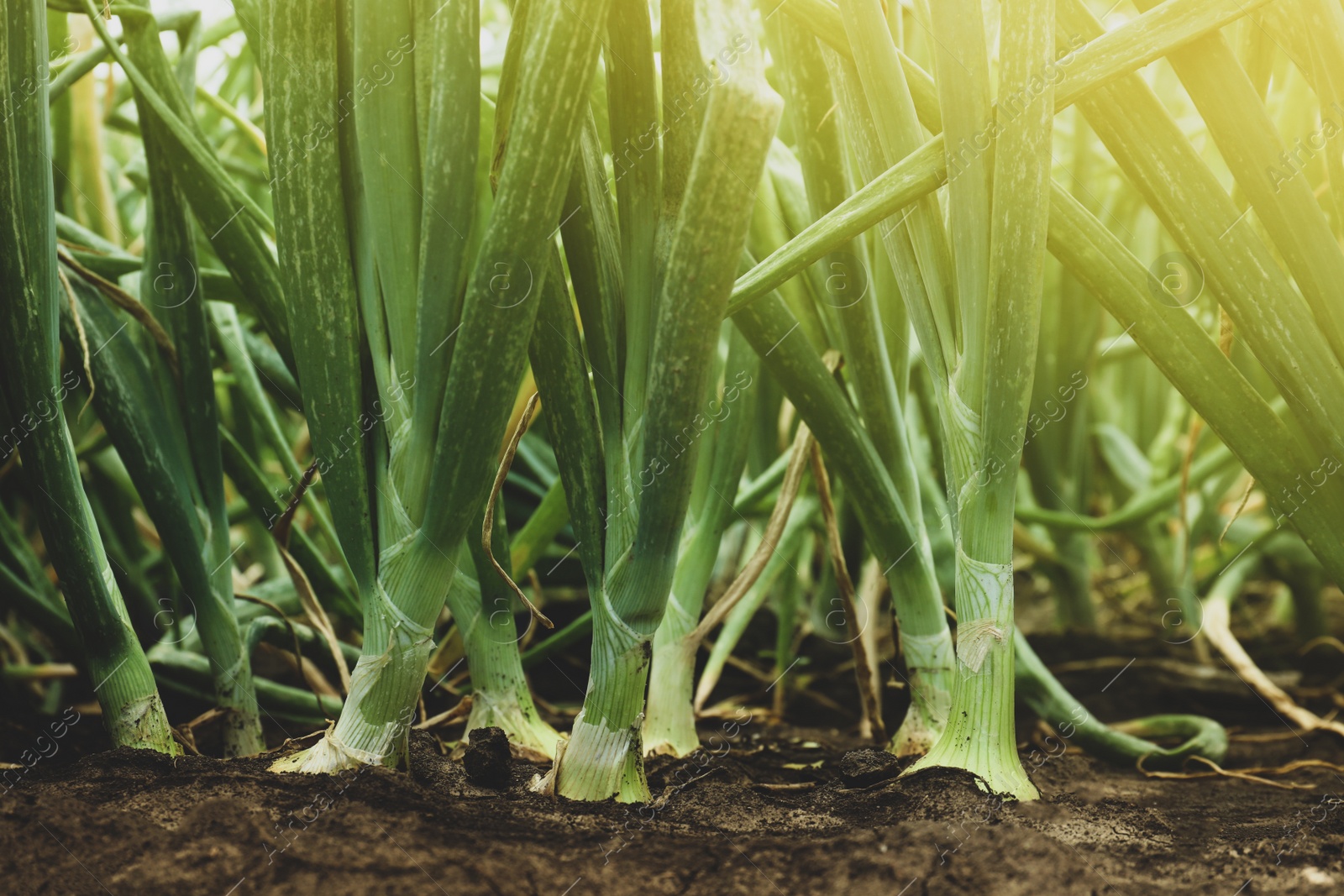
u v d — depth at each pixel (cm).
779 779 61
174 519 58
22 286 52
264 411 68
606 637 51
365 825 47
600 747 52
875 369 61
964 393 53
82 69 61
